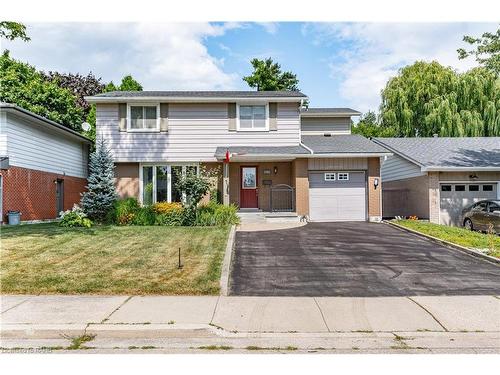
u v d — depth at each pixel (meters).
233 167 21.19
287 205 21.11
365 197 20.05
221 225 16.84
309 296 8.22
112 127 20.53
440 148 24.09
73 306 7.38
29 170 18.91
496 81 32.31
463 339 6.26
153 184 20.86
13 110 16.94
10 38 15.88
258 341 6.16
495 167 20.27
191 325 6.52
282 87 39.91
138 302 7.67
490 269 10.40
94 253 11.10
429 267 10.57
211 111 20.78
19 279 8.77
